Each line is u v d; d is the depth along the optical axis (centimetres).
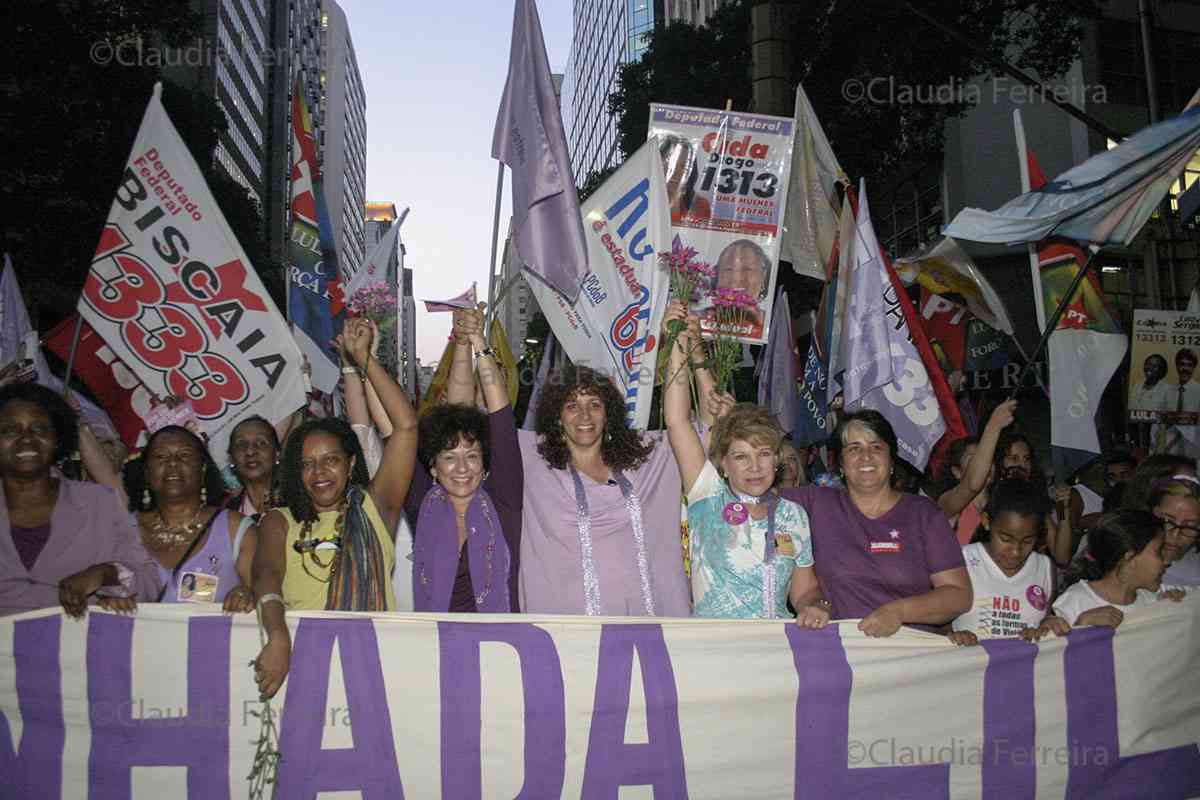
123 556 361
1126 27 2127
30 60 1474
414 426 382
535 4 514
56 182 1595
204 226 510
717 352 462
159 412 571
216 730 340
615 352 563
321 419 376
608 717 355
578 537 379
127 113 1636
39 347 618
